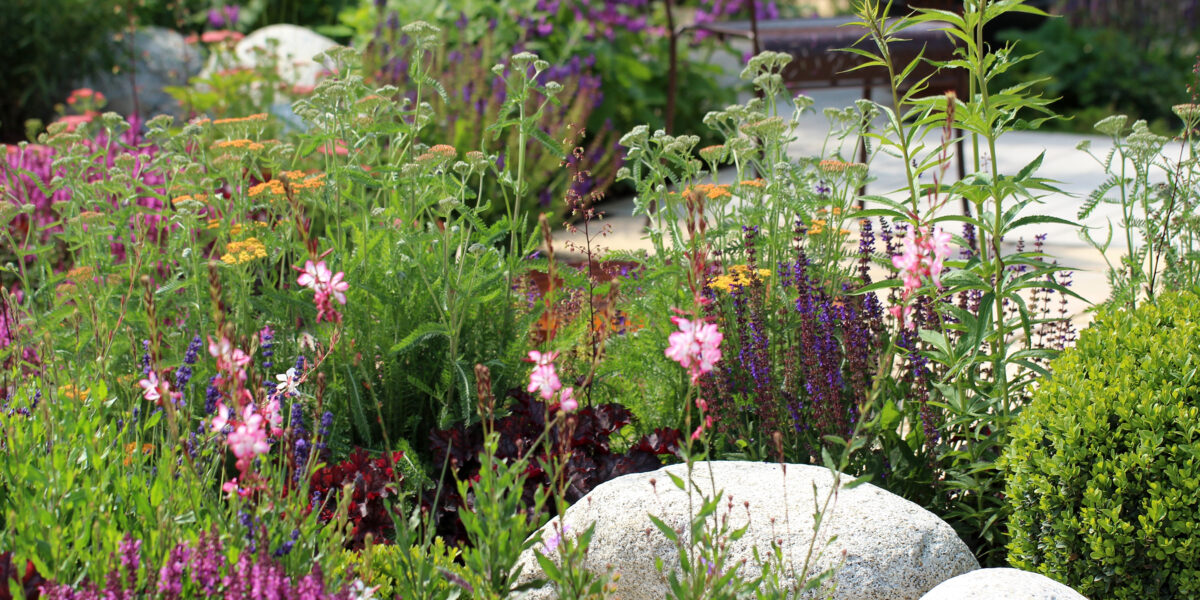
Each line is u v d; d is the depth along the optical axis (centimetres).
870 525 261
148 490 232
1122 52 1242
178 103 965
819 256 382
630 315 380
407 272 371
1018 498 277
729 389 339
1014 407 328
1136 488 257
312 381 337
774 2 1169
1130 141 346
